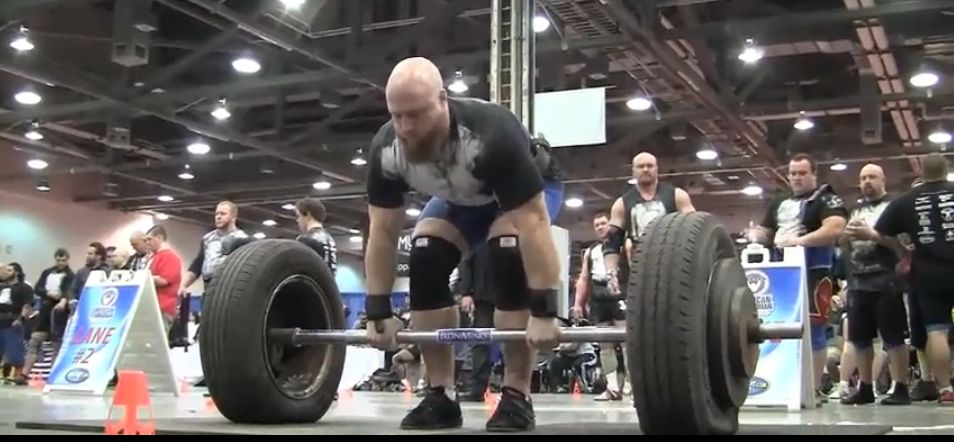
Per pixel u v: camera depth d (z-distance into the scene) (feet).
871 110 39.32
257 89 38.96
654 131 45.98
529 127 17.26
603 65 37.99
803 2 33.60
